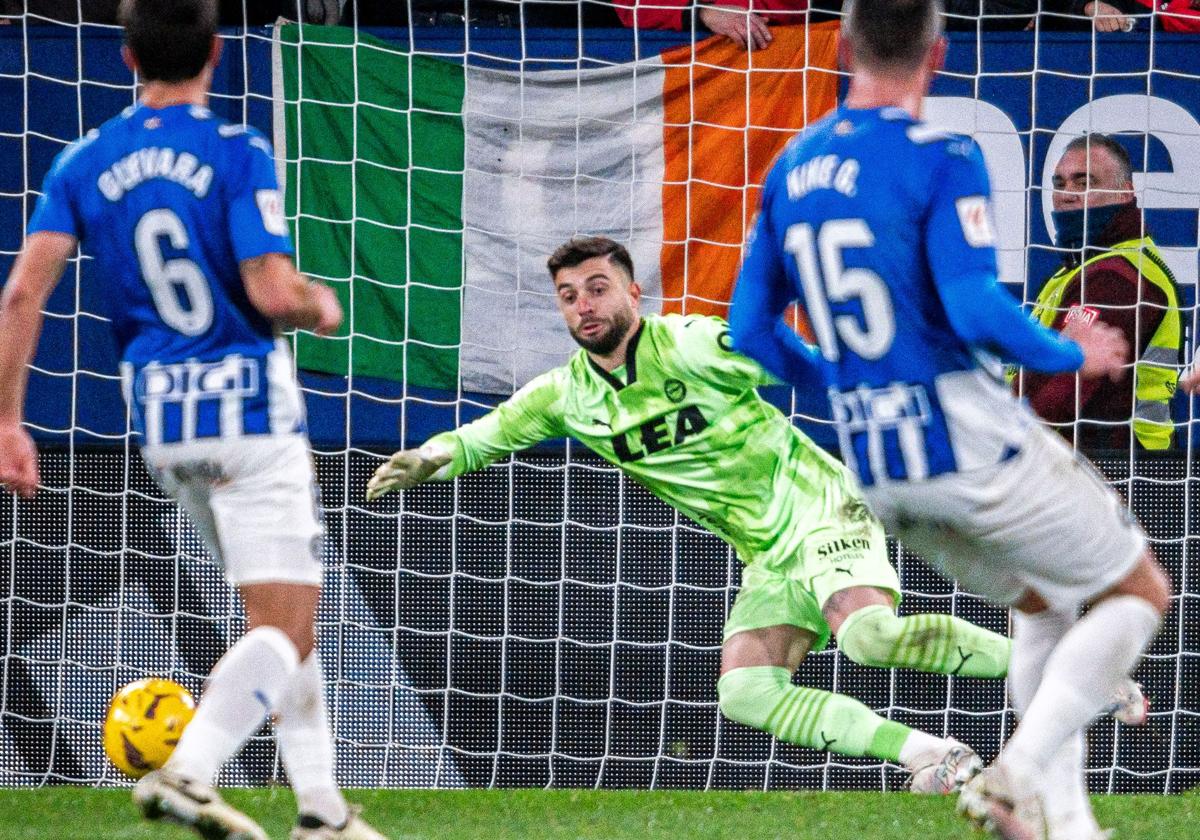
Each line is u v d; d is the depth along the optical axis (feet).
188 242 33.71
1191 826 48.03
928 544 33.58
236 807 50.72
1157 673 65.21
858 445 32.53
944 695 65.77
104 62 65.41
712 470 51.34
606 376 51.26
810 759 65.36
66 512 66.13
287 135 65.46
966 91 65.16
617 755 66.18
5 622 65.82
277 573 34.17
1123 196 63.52
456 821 49.08
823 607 49.52
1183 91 64.69
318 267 65.67
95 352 65.98
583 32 65.98
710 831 47.01
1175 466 64.75
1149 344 64.28
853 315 31.76
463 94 65.92
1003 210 65.10
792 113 66.03
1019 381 65.51
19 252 65.36
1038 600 34.60
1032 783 31.53
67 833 44.96
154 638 65.98
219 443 33.94
